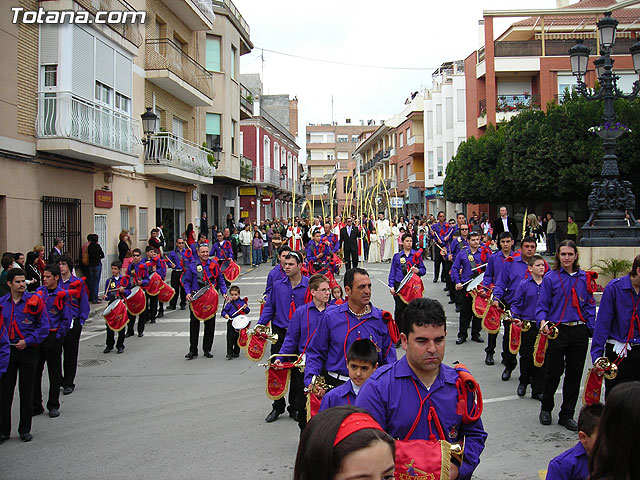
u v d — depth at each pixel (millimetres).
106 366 10383
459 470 3055
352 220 24281
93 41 17703
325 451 1888
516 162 26469
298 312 6078
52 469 5805
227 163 31594
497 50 35719
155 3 23703
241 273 26391
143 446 6367
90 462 5953
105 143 17844
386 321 5012
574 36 36656
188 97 26375
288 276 7625
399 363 3277
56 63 16062
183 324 14609
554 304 6496
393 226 29641
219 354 11234
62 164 16891
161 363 10531
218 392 8531
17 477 5621
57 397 7676
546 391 6617
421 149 49875
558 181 25391
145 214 22922
